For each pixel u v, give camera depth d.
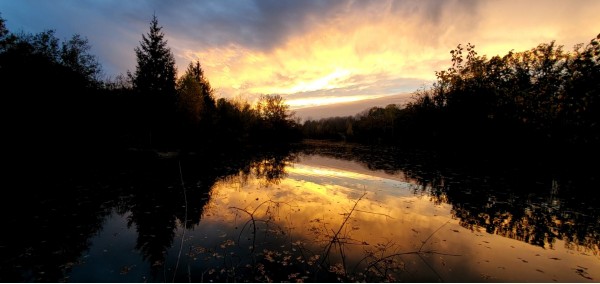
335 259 6.24
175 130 30.44
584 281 5.64
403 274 5.67
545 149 25.28
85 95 22.05
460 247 7.16
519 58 26.83
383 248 6.92
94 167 19.27
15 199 11.27
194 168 20.69
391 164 25.58
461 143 30.64
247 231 7.91
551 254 6.89
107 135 24.55
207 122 35.31
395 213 10.05
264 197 12.13
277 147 49.84
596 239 7.93
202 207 10.51
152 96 27.70
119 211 9.97
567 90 23.27
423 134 40.66
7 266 5.91
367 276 5.54
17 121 17.42
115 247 6.89
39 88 18.44
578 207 11.42
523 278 5.70
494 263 6.32
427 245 7.22
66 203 10.88
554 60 24.52
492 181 16.92
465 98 28.11
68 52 22.52
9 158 16.88
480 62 28.27
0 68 17.33
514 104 25.98
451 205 11.41
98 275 5.54
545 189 14.79
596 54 21.67
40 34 21.08
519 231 8.53
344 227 8.37
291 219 9.02
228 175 18.12
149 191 13.03
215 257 6.29
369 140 67.69
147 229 8.17
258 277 5.42
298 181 16.31
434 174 19.44
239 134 43.34
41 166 18.06
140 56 28.97
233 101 50.25
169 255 6.41
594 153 22.27
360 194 13.01
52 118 19.42
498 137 27.56
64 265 5.96
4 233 7.83
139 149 26.22
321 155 35.56
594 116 21.33
